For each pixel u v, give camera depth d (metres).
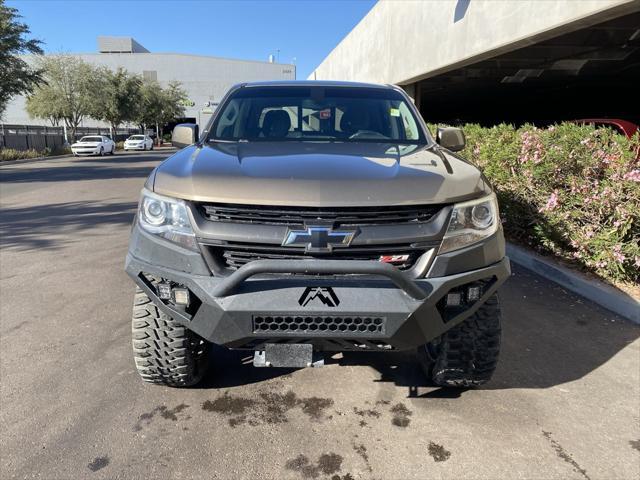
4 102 27.20
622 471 2.46
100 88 43.81
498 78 15.77
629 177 4.70
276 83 4.18
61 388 3.15
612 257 4.82
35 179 16.14
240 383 3.24
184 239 2.45
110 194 12.22
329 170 2.59
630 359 3.62
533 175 5.68
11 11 24.72
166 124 66.12
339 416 2.89
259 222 2.41
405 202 2.41
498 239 2.64
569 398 3.11
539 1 8.39
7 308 4.50
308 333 2.38
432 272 2.43
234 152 3.03
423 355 3.21
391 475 2.41
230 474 2.40
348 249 2.37
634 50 11.29
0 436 2.66
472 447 2.63
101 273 5.54
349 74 23.92
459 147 3.80
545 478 2.41
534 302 4.72
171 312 2.53
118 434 2.69
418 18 13.70
